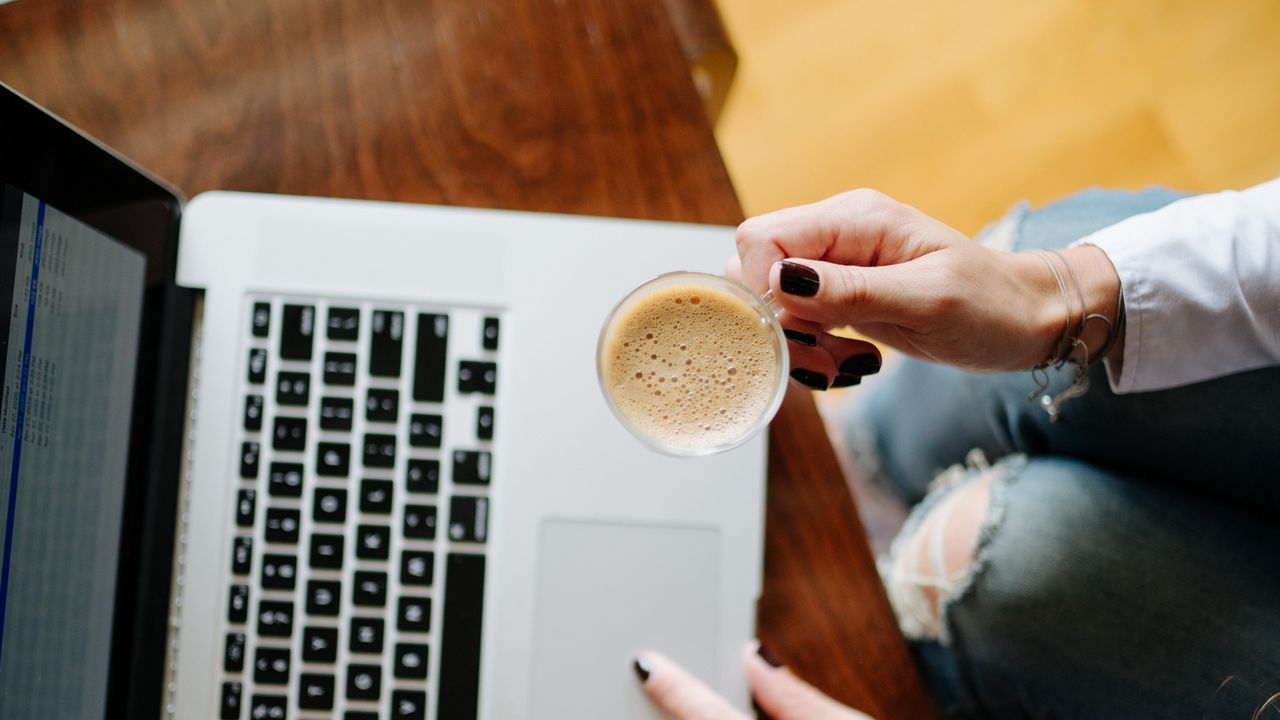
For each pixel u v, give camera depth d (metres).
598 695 0.69
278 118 0.76
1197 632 0.76
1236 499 0.81
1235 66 1.29
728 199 0.76
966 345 0.64
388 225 0.71
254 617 0.68
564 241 0.72
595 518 0.70
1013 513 0.82
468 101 0.77
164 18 0.76
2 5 0.75
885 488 1.06
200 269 0.69
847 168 1.27
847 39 1.29
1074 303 0.65
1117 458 0.83
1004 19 1.30
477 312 0.71
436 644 0.69
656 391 0.61
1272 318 0.67
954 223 1.26
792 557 0.73
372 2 0.77
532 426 0.70
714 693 0.70
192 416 0.70
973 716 0.85
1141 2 1.30
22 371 0.58
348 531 0.69
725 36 1.11
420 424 0.70
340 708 0.68
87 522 0.63
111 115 0.75
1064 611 0.79
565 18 0.77
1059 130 1.27
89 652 0.63
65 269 0.61
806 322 0.64
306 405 0.69
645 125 0.77
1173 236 0.66
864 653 0.73
